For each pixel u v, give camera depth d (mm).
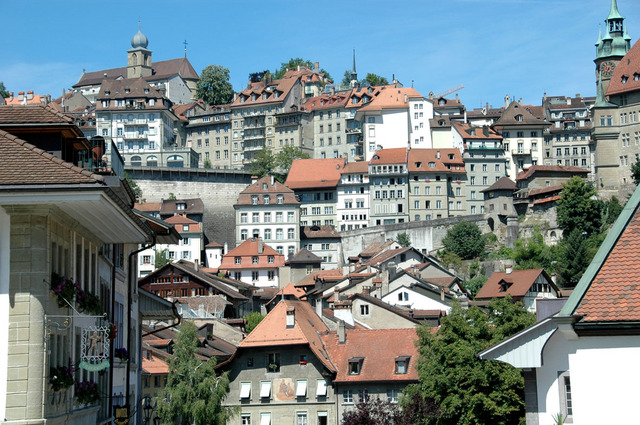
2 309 28453
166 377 83812
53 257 30141
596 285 22469
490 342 62188
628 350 21516
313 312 96562
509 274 138000
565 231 195125
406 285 131500
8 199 27625
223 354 96500
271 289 185000
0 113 31203
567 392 28172
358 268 160875
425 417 61719
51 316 28969
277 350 86875
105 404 40500
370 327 107438
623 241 23031
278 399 86125
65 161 29406
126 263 50031
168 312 59250
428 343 74812
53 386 29234
